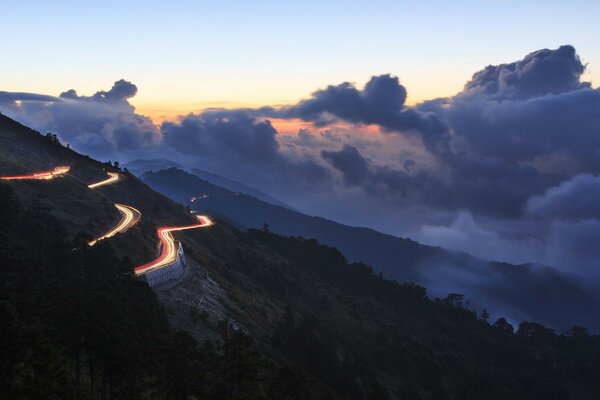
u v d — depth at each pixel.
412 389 173.50
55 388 57.62
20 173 173.38
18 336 57.50
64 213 149.00
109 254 108.12
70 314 66.50
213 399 65.81
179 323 105.31
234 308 140.62
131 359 66.12
